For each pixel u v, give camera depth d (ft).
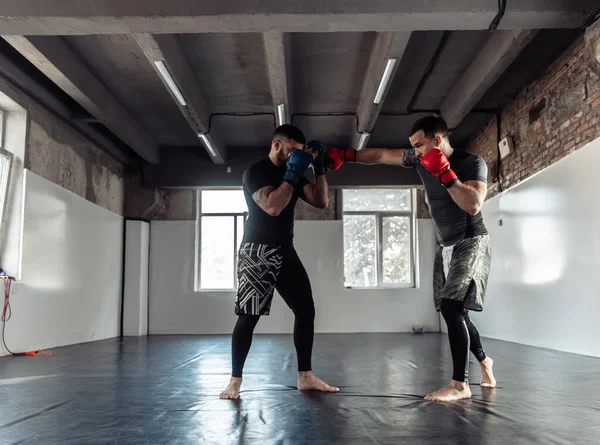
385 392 8.56
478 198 7.45
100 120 21.50
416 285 30.12
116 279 27.63
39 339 18.85
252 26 13.57
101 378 10.71
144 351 17.58
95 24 13.29
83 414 6.94
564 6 13.10
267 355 15.42
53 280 20.18
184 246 30.04
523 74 19.58
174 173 29.12
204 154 29.27
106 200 27.22
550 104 18.49
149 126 25.75
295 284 8.60
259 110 23.58
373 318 29.63
